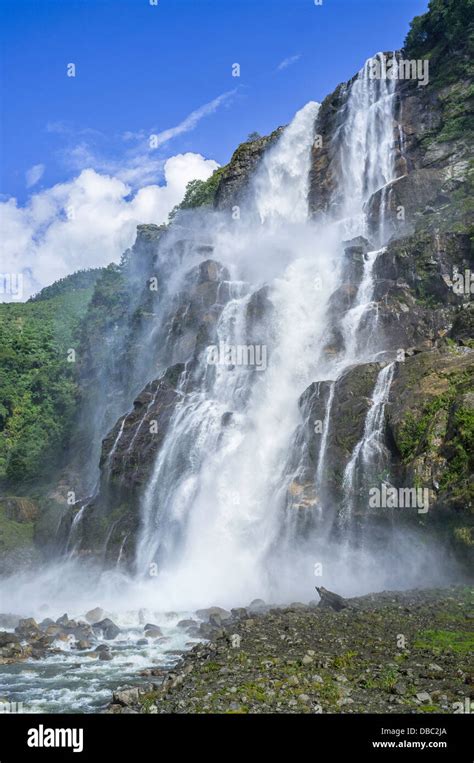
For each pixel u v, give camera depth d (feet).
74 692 51.72
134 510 118.01
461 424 78.59
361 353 117.39
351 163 182.91
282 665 47.37
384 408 90.79
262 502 103.04
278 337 130.11
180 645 67.31
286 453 104.73
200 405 122.42
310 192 191.52
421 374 91.71
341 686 42.34
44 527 141.59
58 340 258.78
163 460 118.83
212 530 104.63
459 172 148.25
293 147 203.51
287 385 121.19
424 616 58.95
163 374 137.90
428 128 167.53
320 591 68.28
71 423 183.93
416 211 145.79
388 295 121.19
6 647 66.33
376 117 179.42
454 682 42.47
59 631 74.95
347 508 87.97
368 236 152.56
